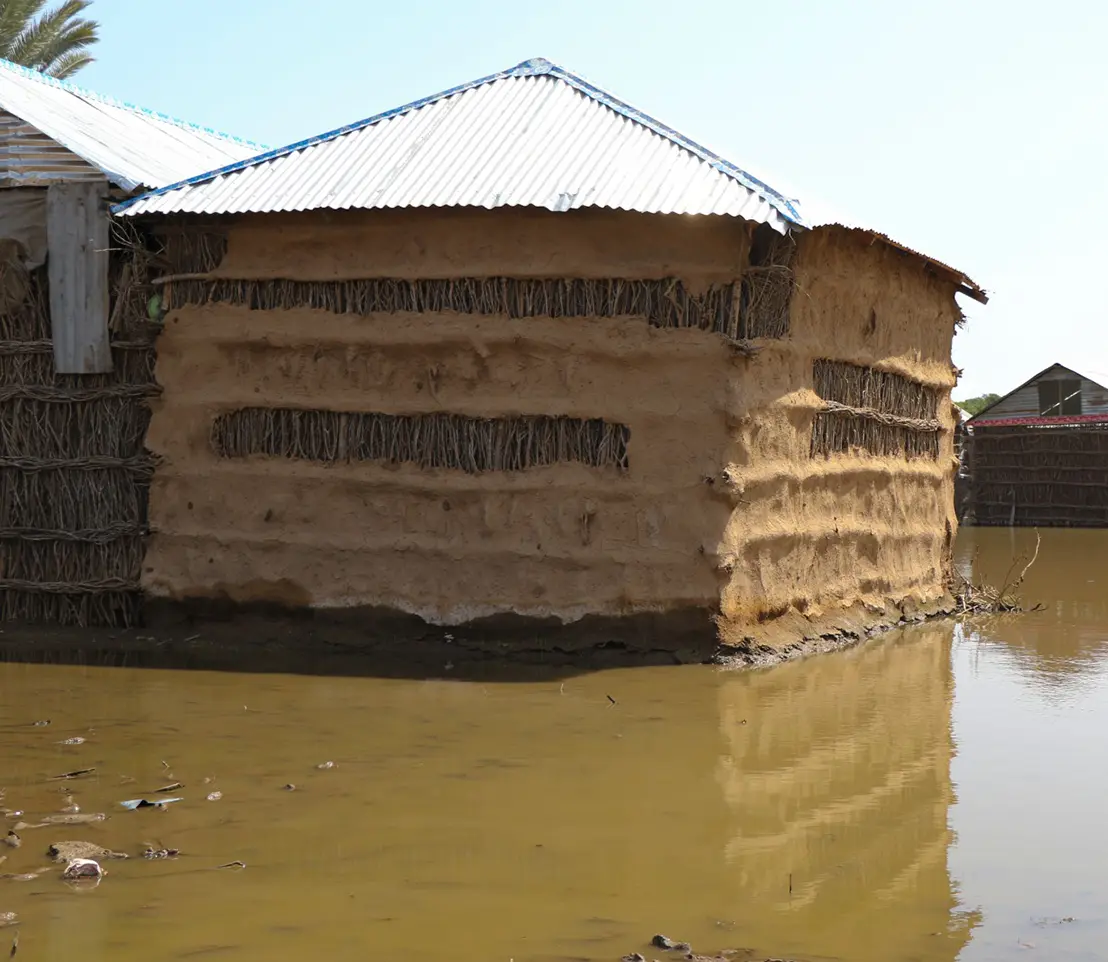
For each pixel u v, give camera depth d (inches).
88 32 1120.8
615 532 427.2
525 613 433.4
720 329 418.0
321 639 450.3
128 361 473.1
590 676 401.7
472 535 439.2
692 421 418.0
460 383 438.6
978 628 529.7
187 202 455.5
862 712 354.9
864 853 237.3
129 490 473.7
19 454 480.1
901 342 540.1
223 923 199.5
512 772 288.5
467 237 435.5
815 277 459.8
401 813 257.0
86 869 219.5
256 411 459.2
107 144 544.4
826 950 193.6
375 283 445.7
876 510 522.6
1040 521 1280.8
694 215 406.0
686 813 259.6
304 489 454.3
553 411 429.1
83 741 315.6
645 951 191.5
